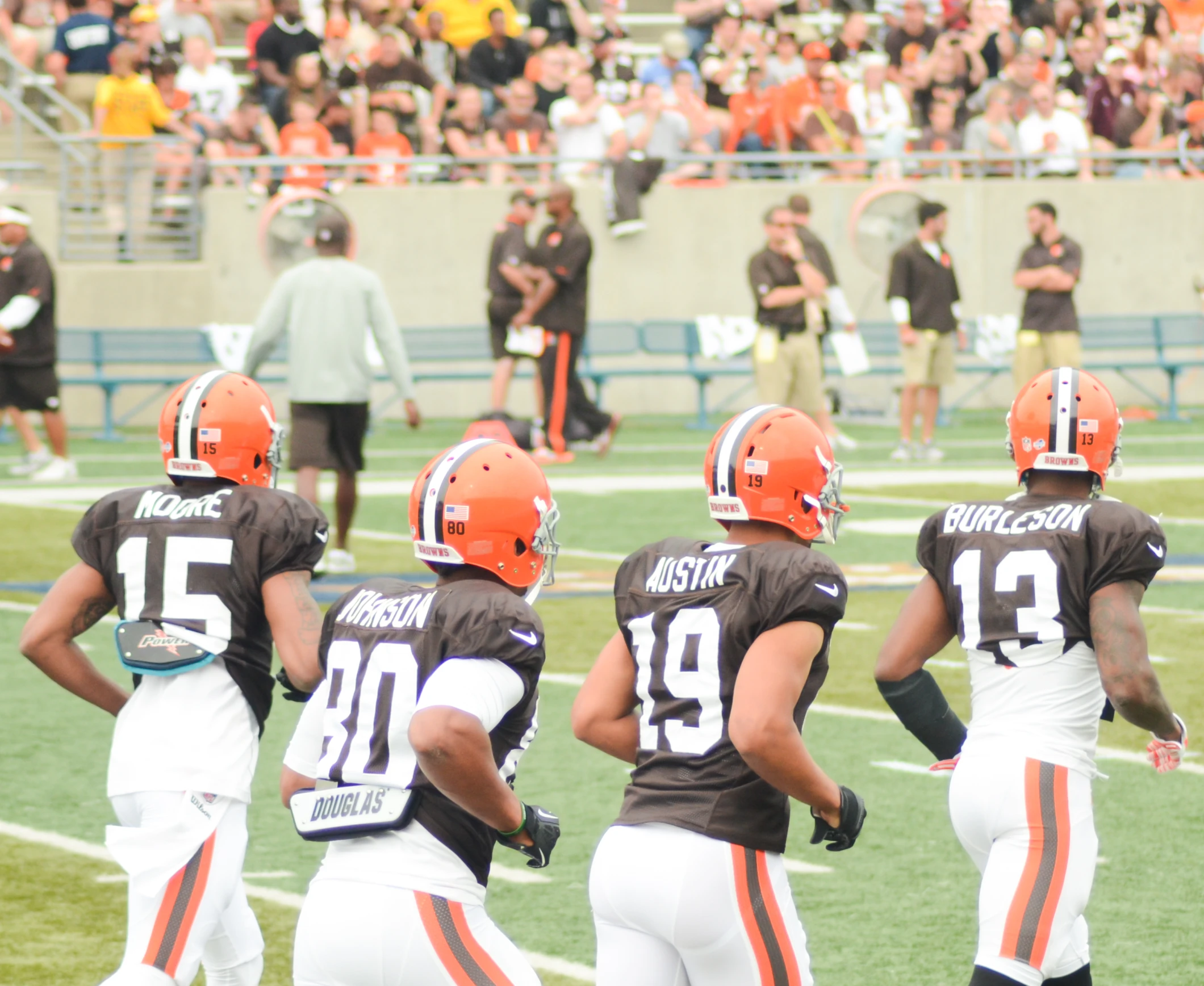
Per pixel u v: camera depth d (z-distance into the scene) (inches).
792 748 436.8
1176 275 2957.7
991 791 511.2
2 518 1728.6
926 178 2878.9
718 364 2842.0
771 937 444.5
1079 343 2304.4
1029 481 553.3
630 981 452.8
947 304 2185.0
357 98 2741.1
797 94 2854.3
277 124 2709.2
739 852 444.5
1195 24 3282.5
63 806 857.5
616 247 2755.9
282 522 523.8
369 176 2696.9
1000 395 2950.3
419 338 2657.5
